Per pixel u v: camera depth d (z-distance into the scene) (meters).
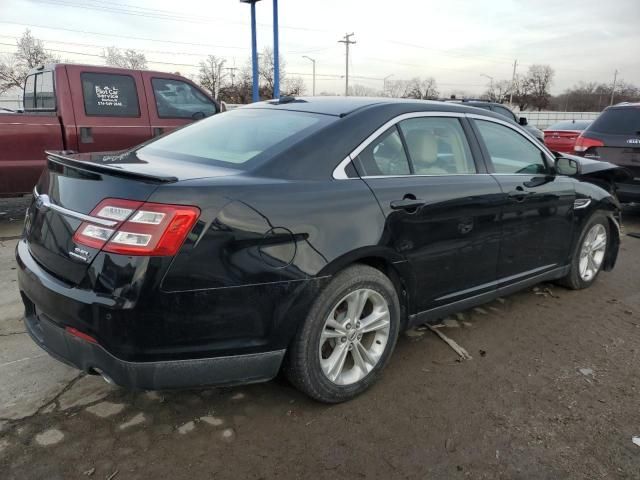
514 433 2.68
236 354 2.44
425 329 3.87
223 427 2.65
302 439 2.58
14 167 6.27
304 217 2.54
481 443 2.60
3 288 4.42
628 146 7.28
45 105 7.13
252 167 2.64
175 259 2.21
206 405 2.83
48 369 3.12
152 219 2.19
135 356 2.23
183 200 2.24
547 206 4.02
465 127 3.59
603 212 4.72
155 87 7.35
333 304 2.67
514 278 3.90
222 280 2.32
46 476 2.28
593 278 4.84
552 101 101.50
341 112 3.06
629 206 9.29
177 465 2.38
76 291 2.30
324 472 2.37
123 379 2.28
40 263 2.59
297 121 3.05
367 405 2.88
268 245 2.43
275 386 3.03
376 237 2.80
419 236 3.05
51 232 2.51
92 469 2.33
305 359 2.64
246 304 2.40
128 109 7.12
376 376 3.01
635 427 2.76
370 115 3.05
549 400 2.99
